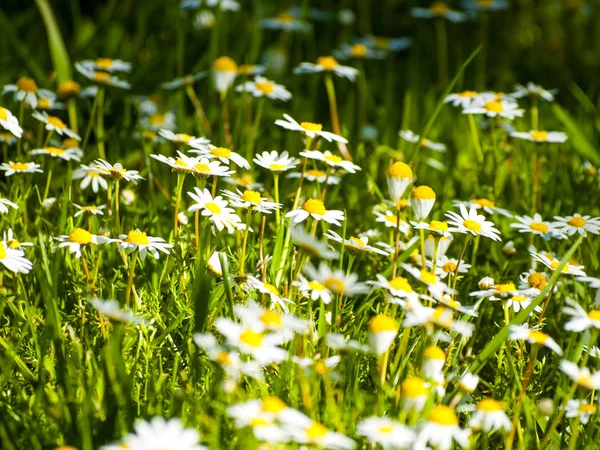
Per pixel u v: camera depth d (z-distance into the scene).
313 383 1.06
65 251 1.12
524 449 1.06
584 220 1.15
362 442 1.05
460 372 1.10
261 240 1.11
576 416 1.07
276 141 1.32
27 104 1.20
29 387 1.08
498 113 1.22
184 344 1.09
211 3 1.33
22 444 1.05
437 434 1.01
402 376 1.08
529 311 1.08
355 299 1.12
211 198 1.11
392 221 1.16
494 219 1.20
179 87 1.28
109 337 1.08
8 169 1.15
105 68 1.24
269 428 0.94
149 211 1.17
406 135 1.24
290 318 1.06
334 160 1.13
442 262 1.13
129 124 1.30
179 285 1.11
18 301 1.10
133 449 0.88
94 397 1.06
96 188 1.17
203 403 1.06
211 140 1.25
